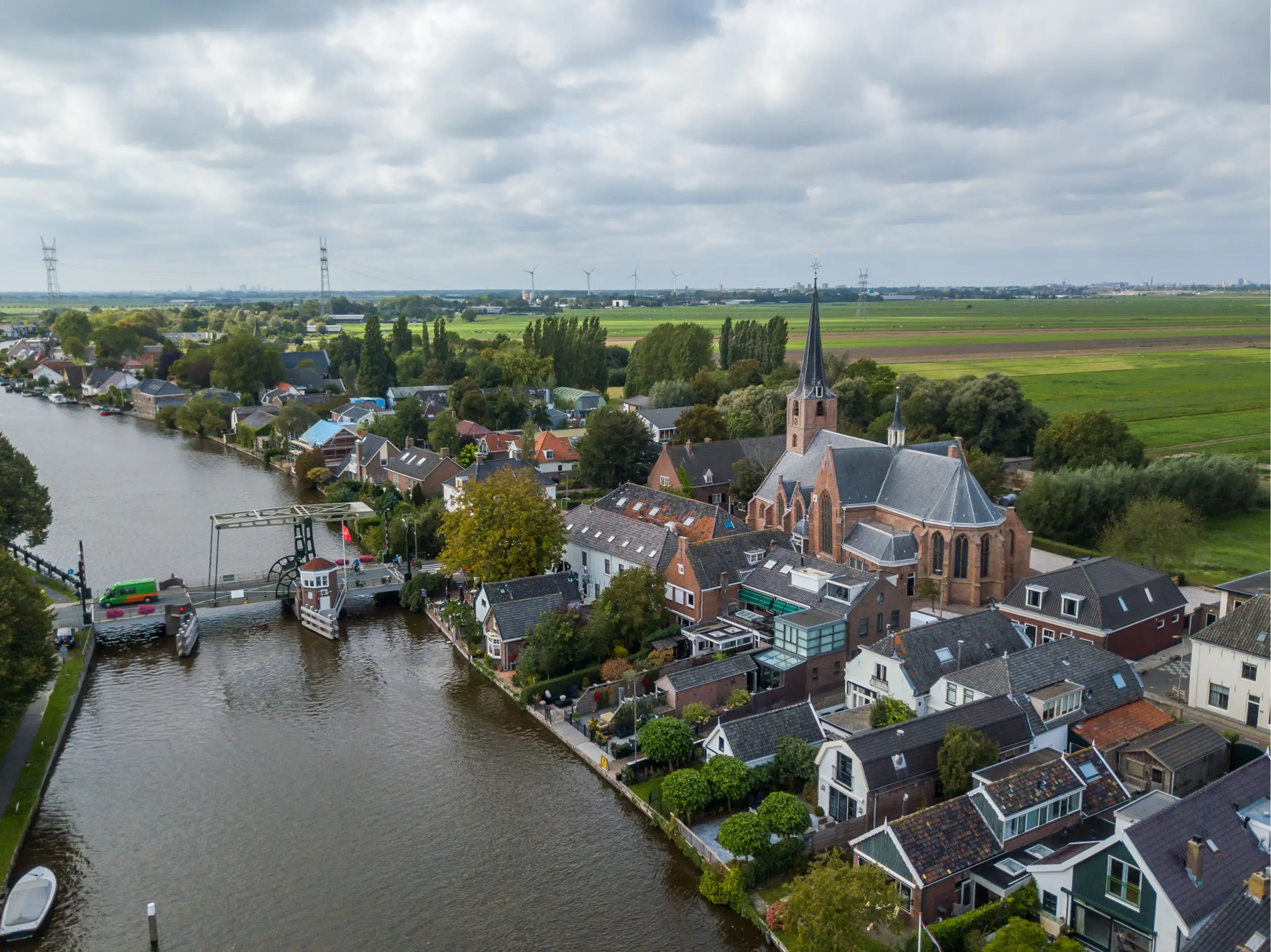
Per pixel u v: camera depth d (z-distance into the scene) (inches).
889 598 3329.2
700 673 3063.5
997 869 2075.5
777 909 2079.2
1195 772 2527.1
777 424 6678.2
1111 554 4419.3
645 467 6151.6
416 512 5147.6
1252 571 4419.3
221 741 3065.9
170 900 2276.1
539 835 2529.5
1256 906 1694.1
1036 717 2600.9
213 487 6771.7
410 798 2721.5
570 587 3865.7
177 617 3973.9
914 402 6766.7
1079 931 1923.0
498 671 3545.8
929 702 2815.0
